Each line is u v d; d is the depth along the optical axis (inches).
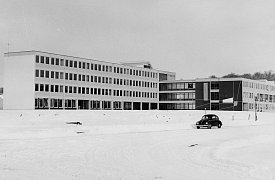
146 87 5049.2
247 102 4638.3
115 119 2854.3
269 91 5280.5
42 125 2124.8
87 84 4195.4
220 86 4694.9
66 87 3944.4
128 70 4768.7
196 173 644.7
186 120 2938.0
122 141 1266.0
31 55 3602.4
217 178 596.1
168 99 5196.9
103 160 804.6
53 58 3804.1
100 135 1523.1
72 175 611.2
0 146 1067.9
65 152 944.3
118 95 4613.7
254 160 825.5
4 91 3732.8
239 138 1439.5
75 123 2290.8
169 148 1075.9
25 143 1158.3
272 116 3560.5
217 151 1007.0
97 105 4343.0
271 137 1485.0
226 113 3671.3
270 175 625.3
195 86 4916.3
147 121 2795.3
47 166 710.5
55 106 3814.0
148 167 711.7
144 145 1147.3
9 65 3722.9
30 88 3595.0
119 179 580.7
